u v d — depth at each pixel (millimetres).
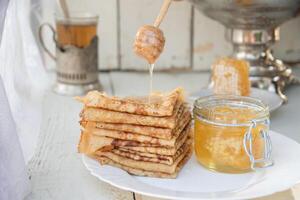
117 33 1177
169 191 640
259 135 680
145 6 1164
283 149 736
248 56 1024
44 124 890
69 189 689
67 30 1018
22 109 708
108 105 683
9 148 619
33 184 698
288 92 1064
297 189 696
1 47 664
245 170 691
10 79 683
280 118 930
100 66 1197
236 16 924
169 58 1199
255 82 1012
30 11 843
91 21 1027
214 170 697
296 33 1203
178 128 689
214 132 682
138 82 1129
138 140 677
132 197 676
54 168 741
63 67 1032
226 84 889
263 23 947
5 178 619
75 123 899
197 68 1212
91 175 726
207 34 1188
